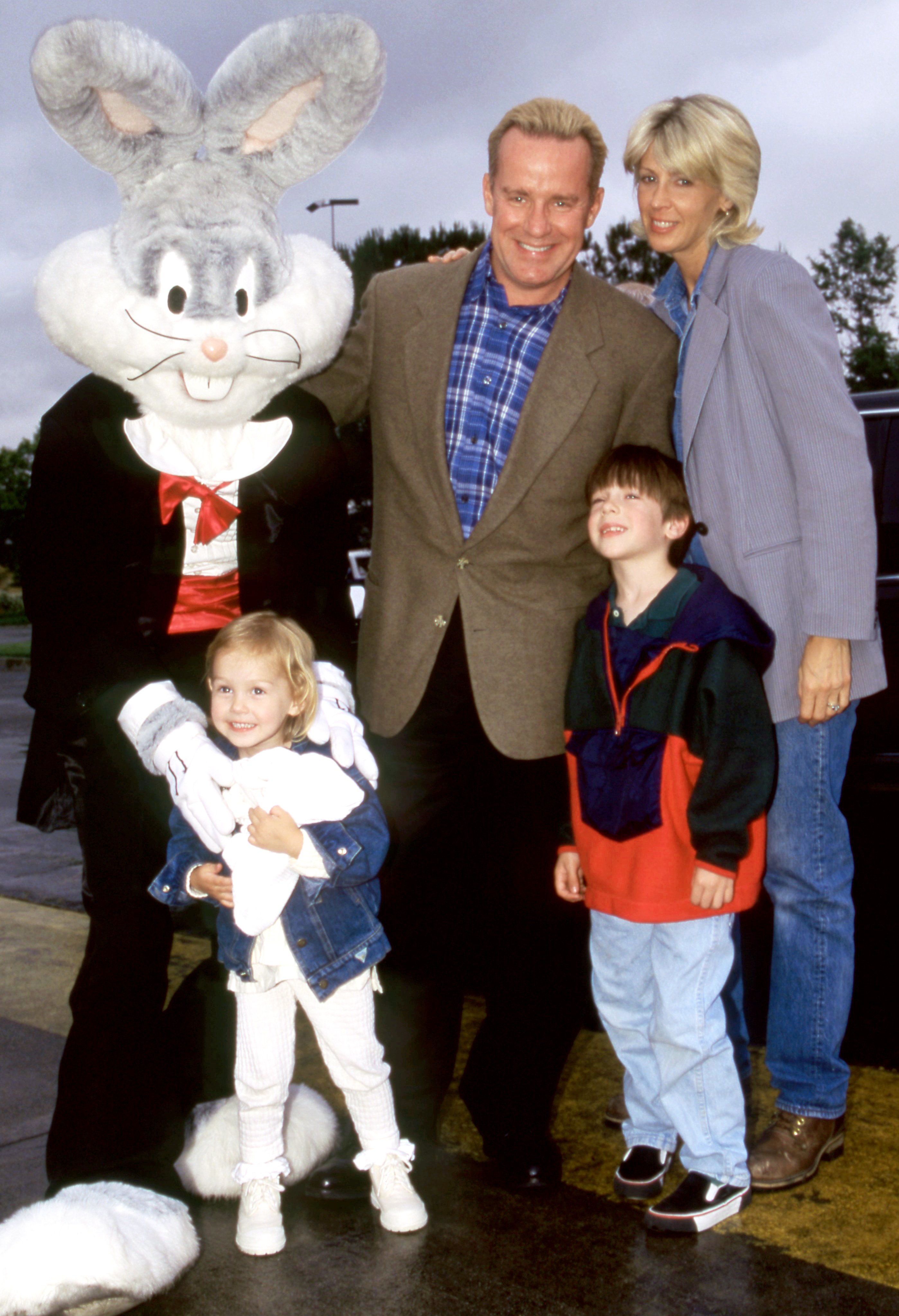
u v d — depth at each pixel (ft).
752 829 7.46
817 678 7.65
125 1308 6.33
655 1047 7.60
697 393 8.04
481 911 10.94
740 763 7.22
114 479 7.12
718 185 8.03
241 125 7.04
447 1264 6.91
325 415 7.93
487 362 8.10
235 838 6.94
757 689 7.32
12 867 17.81
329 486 7.84
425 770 8.29
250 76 6.87
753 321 7.83
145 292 6.78
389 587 8.42
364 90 7.04
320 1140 7.89
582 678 7.91
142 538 7.17
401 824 8.26
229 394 7.14
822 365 7.63
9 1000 11.67
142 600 7.25
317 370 7.74
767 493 7.93
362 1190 7.64
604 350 8.07
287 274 7.13
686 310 8.54
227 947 7.14
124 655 7.10
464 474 8.07
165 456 7.20
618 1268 6.84
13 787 24.89
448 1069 8.34
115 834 7.24
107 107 6.84
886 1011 11.25
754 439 7.93
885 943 13.23
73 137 6.70
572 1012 8.23
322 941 7.07
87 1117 7.11
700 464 8.11
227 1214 7.54
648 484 7.59
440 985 8.35
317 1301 6.56
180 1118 7.55
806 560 7.65
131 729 6.90
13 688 53.26
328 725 7.22
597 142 7.79
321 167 7.37
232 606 7.58
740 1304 6.45
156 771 6.89
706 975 7.47
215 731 7.43
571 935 8.28
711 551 8.20
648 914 7.42
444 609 8.10
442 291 8.27
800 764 7.95
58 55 6.32
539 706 8.07
